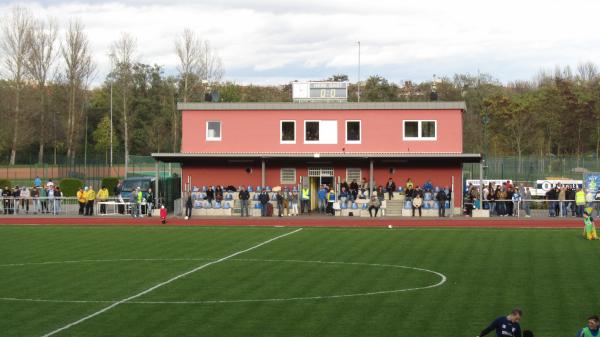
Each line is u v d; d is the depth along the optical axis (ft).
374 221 177.47
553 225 168.76
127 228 166.61
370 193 194.80
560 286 96.48
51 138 360.48
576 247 131.23
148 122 378.32
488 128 347.97
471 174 247.29
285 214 196.85
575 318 80.18
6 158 348.38
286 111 207.41
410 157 194.18
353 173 206.80
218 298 90.27
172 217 189.47
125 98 342.23
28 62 349.61
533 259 117.91
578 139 341.21
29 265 115.03
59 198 200.95
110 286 97.96
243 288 96.02
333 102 209.97
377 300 88.84
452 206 189.37
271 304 86.94
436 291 93.76
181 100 354.33
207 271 108.58
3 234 155.22
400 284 98.17
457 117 202.90
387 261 116.47
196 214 198.49
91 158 295.28
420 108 203.21
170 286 97.60
